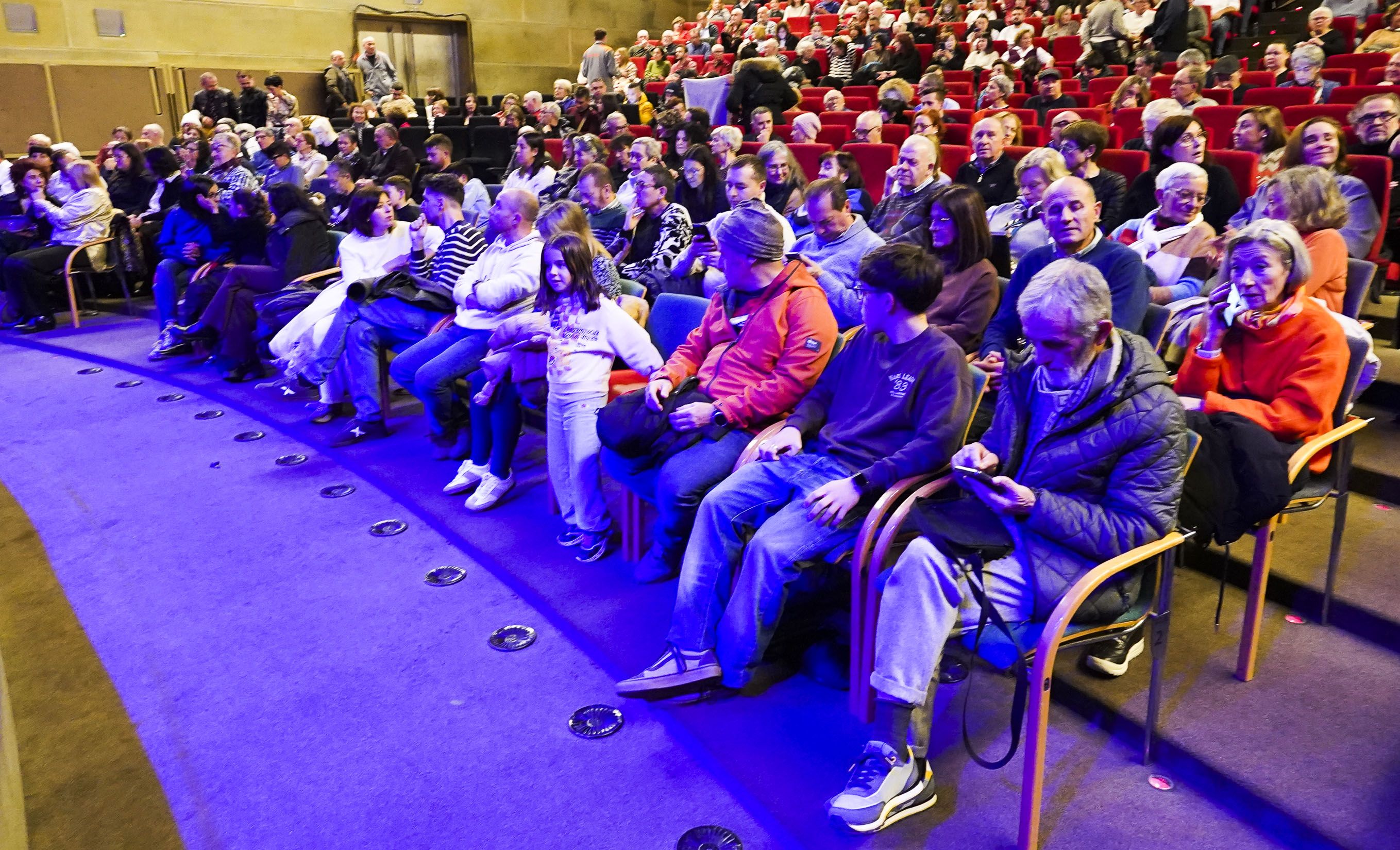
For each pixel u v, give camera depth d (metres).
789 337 2.68
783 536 2.20
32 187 6.69
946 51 9.88
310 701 2.41
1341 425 2.33
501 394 3.37
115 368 5.67
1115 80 7.86
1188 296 3.03
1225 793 1.93
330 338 4.26
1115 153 4.45
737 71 8.36
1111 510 1.89
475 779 2.11
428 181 4.14
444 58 14.62
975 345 2.99
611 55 12.69
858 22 11.84
